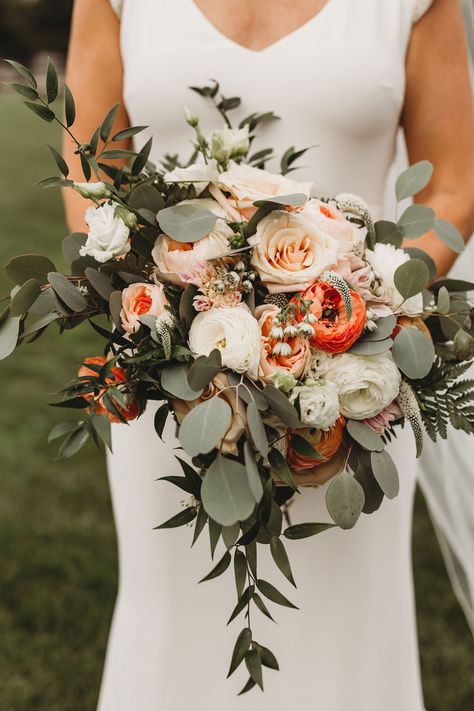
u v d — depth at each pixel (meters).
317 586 1.90
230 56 1.88
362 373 1.33
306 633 1.92
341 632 1.91
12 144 13.66
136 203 1.40
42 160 12.29
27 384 4.82
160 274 1.39
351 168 1.91
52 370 5.03
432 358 1.37
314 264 1.35
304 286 1.34
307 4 1.89
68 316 1.40
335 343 1.32
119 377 1.38
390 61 1.86
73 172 1.94
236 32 1.89
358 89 1.85
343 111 1.86
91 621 2.88
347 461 1.39
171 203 1.44
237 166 1.46
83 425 1.32
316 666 1.92
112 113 1.45
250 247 1.34
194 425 1.22
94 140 1.46
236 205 1.41
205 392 1.29
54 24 28.98
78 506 3.59
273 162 1.89
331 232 1.40
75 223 1.90
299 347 1.32
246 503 1.23
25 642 2.77
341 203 1.53
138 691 1.96
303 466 1.39
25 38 28.80
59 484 3.75
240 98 1.87
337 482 1.35
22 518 3.49
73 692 2.57
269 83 1.87
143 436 1.89
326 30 1.87
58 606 2.95
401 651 1.99
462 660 2.74
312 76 1.85
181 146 1.92
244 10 1.89
